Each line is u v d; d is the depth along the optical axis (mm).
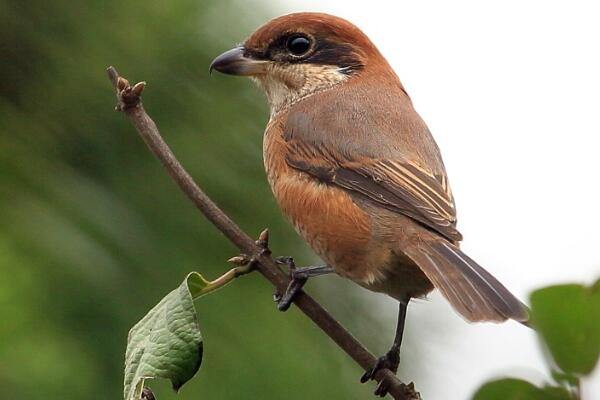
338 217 8750
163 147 7207
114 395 10539
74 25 11008
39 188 10664
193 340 6266
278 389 10930
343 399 11086
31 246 10523
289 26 9953
